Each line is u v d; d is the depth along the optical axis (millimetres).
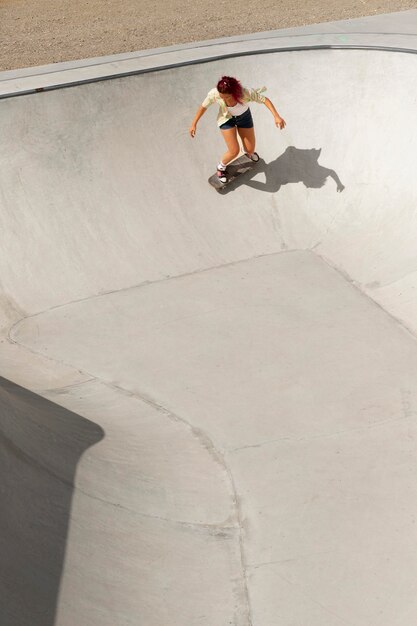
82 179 9094
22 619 4336
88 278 8672
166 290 8609
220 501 6004
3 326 8188
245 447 6566
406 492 5980
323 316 8070
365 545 5559
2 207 8688
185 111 9727
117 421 6805
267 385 7266
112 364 7668
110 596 4844
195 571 5309
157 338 7969
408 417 6719
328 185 9406
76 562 4930
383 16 11773
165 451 6488
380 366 7348
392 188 9000
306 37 10758
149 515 5648
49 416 6402
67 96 9211
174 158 9508
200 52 10273
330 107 9633
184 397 7195
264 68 9922
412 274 8234
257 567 5414
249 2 15180
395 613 5047
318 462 6348
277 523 5789
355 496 5984
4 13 15477
